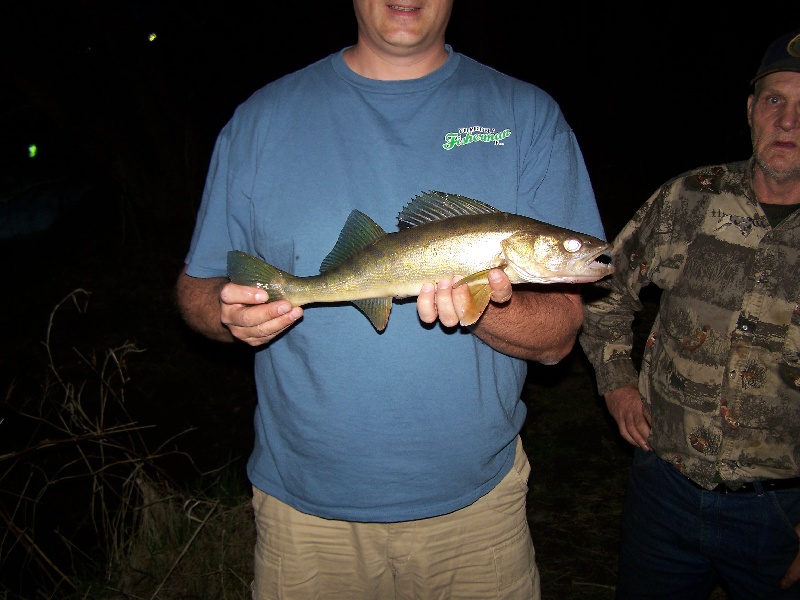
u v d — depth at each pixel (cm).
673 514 312
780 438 287
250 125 266
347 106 258
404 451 255
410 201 250
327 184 255
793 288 283
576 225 267
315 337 254
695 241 304
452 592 277
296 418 262
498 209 255
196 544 459
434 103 257
